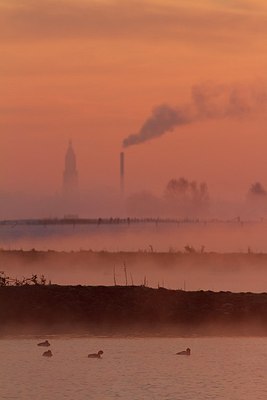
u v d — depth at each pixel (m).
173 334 188.62
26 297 198.38
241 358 163.50
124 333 189.00
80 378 145.50
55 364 155.75
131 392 137.25
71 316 195.38
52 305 197.12
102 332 189.25
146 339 182.88
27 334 185.88
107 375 147.88
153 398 134.00
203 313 198.88
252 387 141.12
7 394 134.75
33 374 147.62
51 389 138.12
